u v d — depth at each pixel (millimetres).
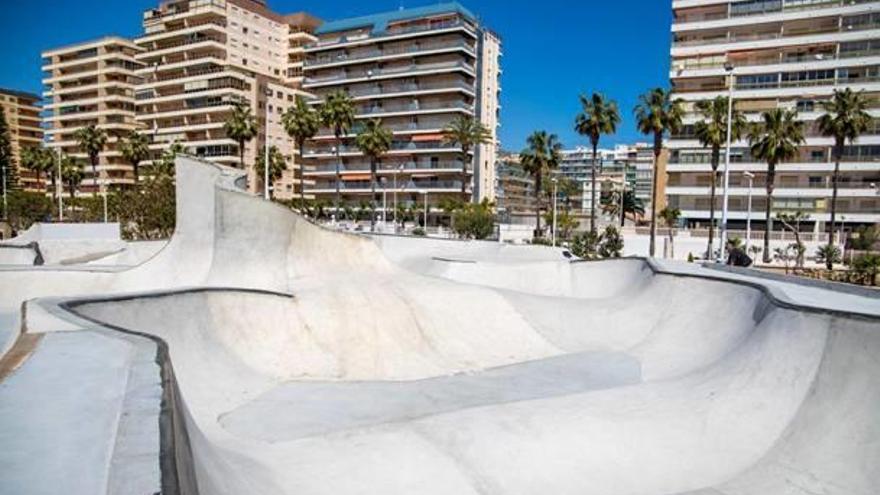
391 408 11656
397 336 16156
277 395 12250
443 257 28766
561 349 16531
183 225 19188
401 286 19422
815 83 51156
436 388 13211
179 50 76250
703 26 55156
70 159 74125
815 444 8062
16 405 4605
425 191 65938
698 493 7734
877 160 48938
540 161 51000
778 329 10547
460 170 68125
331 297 16984
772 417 9008
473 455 8781
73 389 5043
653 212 42156
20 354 6273
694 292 15984
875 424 7723
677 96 55781
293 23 85250
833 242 43531
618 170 151250
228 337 13789
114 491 3000
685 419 9586
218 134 74062
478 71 76438
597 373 14164
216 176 18766
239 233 18797
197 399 10891
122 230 41125
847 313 9086
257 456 8609
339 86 75812
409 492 7758
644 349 15305
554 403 10711
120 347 6668
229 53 77000
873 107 49156
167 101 77125
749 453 8500
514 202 121812
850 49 50125
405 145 71125
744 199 53250
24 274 17312
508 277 24641
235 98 72688
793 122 41969
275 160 59875
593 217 45312
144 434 3859
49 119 90062
